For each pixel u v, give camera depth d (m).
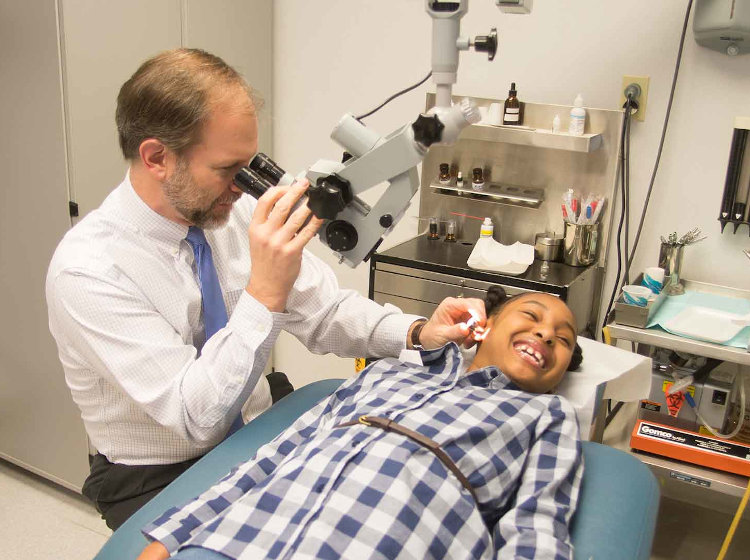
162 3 2.31
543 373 1.57
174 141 1.32
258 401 1.72
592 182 2.39
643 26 2.26
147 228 1.48
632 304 2.00
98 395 1.53
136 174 1.44
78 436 2.36
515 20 2.42
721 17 2.04
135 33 2.24
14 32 2.10
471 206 2.58
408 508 1.20
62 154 2.12
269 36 2.80
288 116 2.91
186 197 1.38
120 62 2.21
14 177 2.23
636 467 1.45
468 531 1.23
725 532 2.25
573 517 1.30
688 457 1.90
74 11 2.05
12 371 2.45
